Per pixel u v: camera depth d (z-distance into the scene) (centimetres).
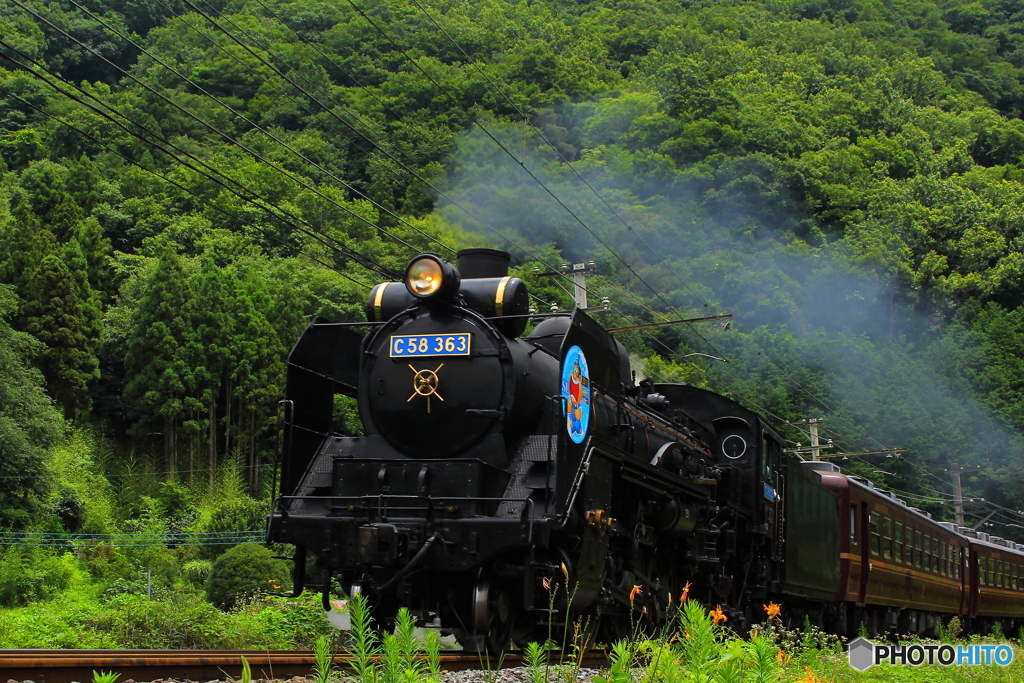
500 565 819
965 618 2720
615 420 1025
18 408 3123
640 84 7712
